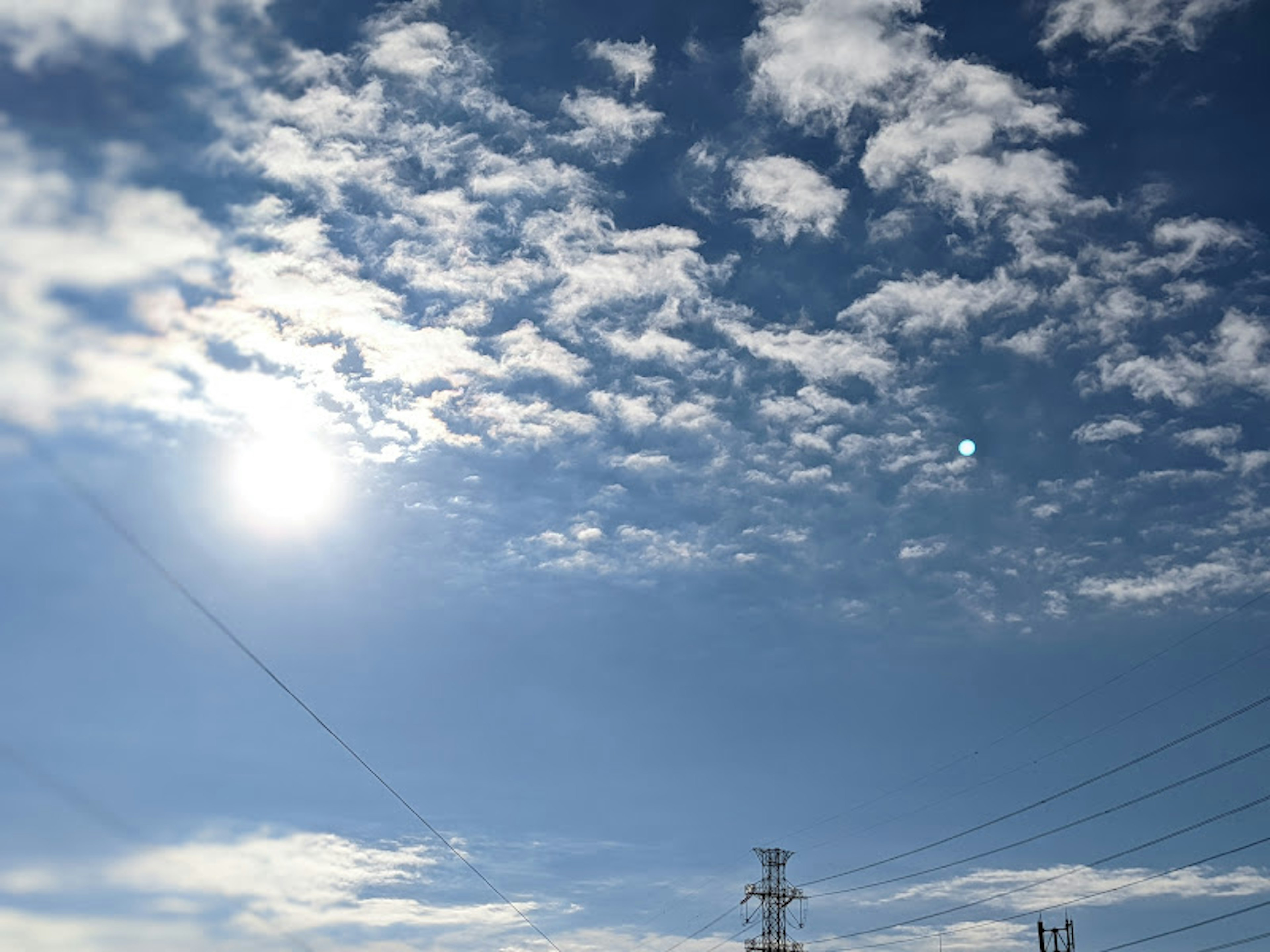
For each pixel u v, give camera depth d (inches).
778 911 3983.8
